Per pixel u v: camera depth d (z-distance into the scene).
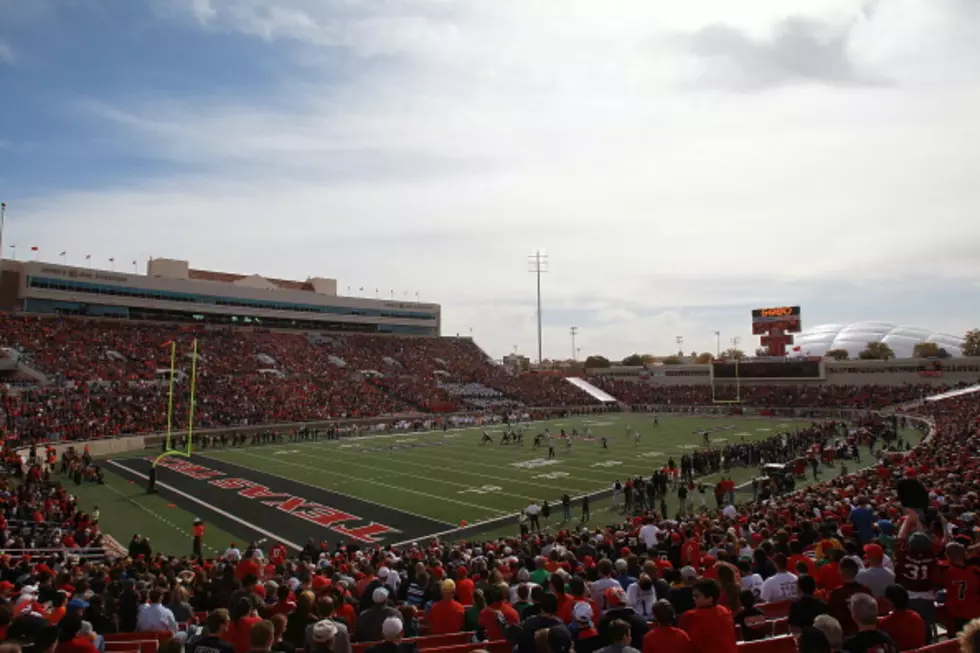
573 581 7.50
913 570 7.46
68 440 44.50
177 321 80.12
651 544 15.75
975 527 11.98
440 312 110.31
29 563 15.34
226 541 23.81
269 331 85.50
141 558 15.91
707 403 86.19
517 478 35.56
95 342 63.59
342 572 13.88
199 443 51.47
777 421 67.38
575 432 56.78
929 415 56.88
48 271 68.88
